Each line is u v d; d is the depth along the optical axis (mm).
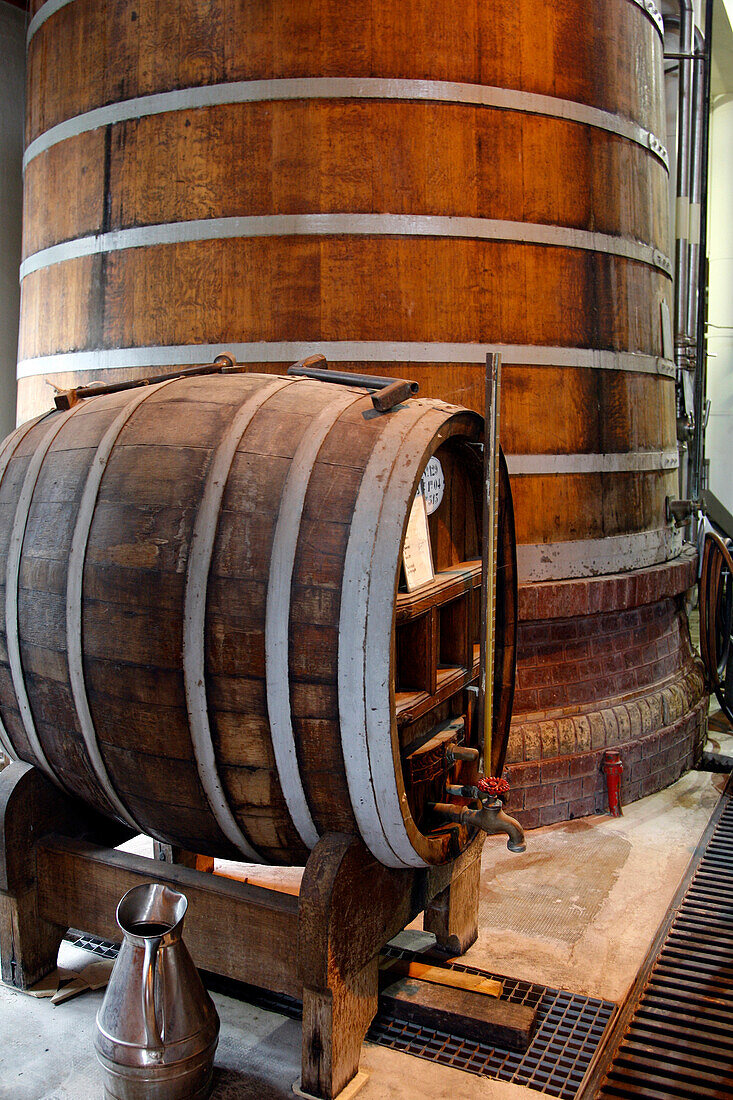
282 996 3154
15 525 2992
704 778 5469
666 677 5590
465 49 4430
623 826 4688
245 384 2932
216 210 4477
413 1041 2898
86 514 2754
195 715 2521
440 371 4477
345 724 2340
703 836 4555
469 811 2916
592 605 4840
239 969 2721
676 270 6832
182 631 2510
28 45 5445
